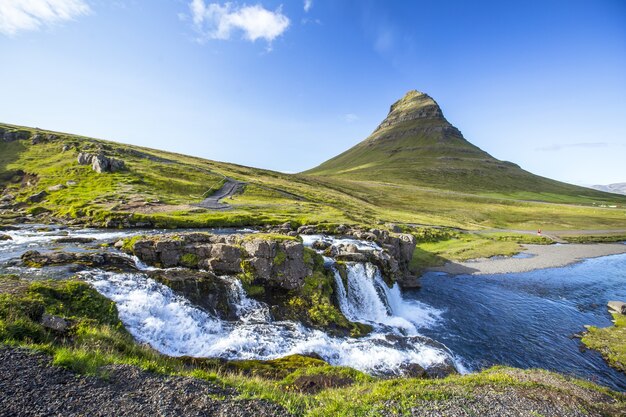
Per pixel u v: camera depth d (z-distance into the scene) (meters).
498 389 19.97
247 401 15.85
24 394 13.43
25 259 34.12
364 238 64.88
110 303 26.36
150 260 38.38
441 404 17.39
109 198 90.12
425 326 41.00
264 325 31.27
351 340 32.06
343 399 17.48
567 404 18.73
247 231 70.81
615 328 41.03
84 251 40.72
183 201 99.12
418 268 69.25
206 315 30.41
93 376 15.63
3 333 17.67
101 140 181.00
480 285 59.00
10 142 146.62
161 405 14.36
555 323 42.53
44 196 92.69
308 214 96.81
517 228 139.75
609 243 112.88
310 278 38.44
